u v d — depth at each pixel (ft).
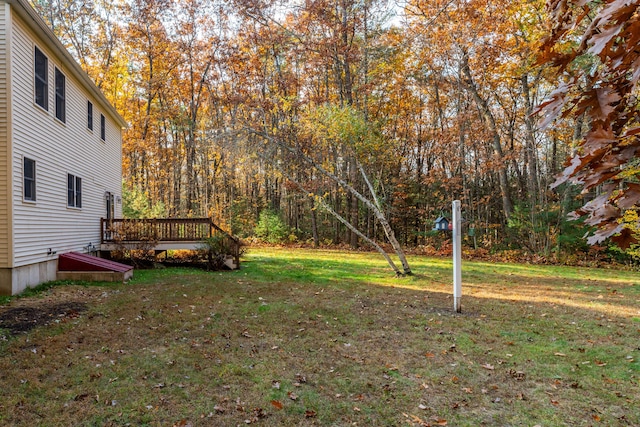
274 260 51.42
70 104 35.65
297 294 28.58
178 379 13.62
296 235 85.92
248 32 71.36
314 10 62.08
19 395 12.05
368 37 65.10
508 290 31.32
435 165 76.95
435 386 13.51
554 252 52.34
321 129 36.94
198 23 80.38
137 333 18.40
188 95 87.35
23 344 16.30
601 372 14.73
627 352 16.78
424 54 56.03
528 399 12.61
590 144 3.21
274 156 40.42
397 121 71.87
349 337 18.63
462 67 56.49
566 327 20.59
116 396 12.25
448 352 16.74
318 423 11.13
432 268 44.52
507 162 63.41
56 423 10.71
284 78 68.49
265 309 23.61
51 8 67.46
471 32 51.34
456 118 60.54
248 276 37.22
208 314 22.07
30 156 27.94
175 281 33.30
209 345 17.06
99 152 44.39
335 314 22.82
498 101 66.39
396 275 37.78
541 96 60.75
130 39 77.41
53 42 29.99
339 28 64.59
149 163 93.61
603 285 33.91
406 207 75.82
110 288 29.35
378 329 19.99
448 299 27.58
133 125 87.45
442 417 11.50
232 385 13.29
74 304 23.56
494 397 12.75
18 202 26.27
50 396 12.12
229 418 11.25
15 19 26.04
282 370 14.62
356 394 12.85
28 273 27.73
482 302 26.68
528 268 45.44
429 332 19.56
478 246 64.95
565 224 52.29
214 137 40.88
